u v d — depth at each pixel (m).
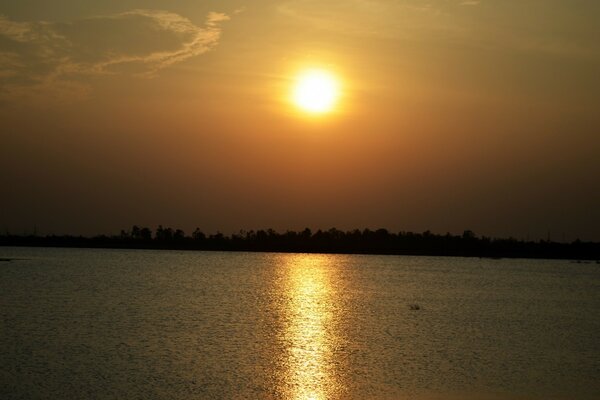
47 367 48.47
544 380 46.56
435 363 52.53
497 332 72.81
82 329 69.38
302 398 41.16
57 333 66.12
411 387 44.12
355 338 66.12
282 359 52.78
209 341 61.88
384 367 50.47
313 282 167.75
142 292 122.69
